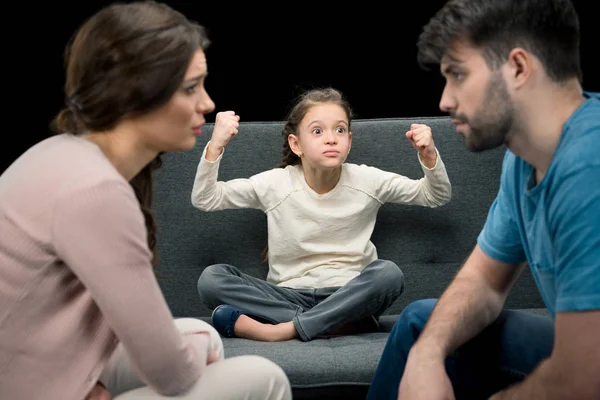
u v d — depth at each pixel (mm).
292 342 2213
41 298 1246
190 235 2686
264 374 1385
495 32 1276
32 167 1265
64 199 1213
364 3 3416
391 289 2271
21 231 1227
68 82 1348
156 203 2689
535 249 1374
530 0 1266
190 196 2699
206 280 2400
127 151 1367
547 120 1299
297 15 3414
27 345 1248
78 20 3352
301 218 2576
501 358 1544
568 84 1299
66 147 1284
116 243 1218
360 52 3438
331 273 2508
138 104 1306
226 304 2369
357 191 2600
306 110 2533
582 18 3338
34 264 1230
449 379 1547
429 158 2535
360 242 2584
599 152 1204
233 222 2693
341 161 2514
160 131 1354
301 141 2545
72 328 1268
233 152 2725
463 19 1289
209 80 3424
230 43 3414
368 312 2277
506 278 1586
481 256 1589
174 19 1336
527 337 1523
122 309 1227
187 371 1310
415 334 1606
